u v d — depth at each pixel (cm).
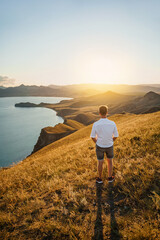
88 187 395
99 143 358
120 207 303
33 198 410
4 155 8425
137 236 226
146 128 896
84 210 314
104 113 352
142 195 318
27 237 274
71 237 248
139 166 428
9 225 313
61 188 421
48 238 264
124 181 375
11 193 471
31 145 10075
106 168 471
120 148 627
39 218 317
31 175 613
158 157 454
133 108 19912
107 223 269
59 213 320
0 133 13200
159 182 343
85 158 614
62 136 6084
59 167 605
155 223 242
